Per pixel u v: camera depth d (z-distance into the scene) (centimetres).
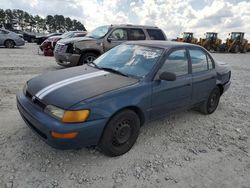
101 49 864
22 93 354
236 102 634
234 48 3216
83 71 385
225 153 364
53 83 331
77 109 279
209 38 3231
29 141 350
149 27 952
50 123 278
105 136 308
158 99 366
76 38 889
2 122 405
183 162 331
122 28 899
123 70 379
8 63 998
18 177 276
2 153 317
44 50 1359
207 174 309
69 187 268
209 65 491
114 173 297
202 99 478
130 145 344
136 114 338
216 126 461
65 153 328
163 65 377
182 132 423
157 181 288
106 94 303
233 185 292
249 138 421
